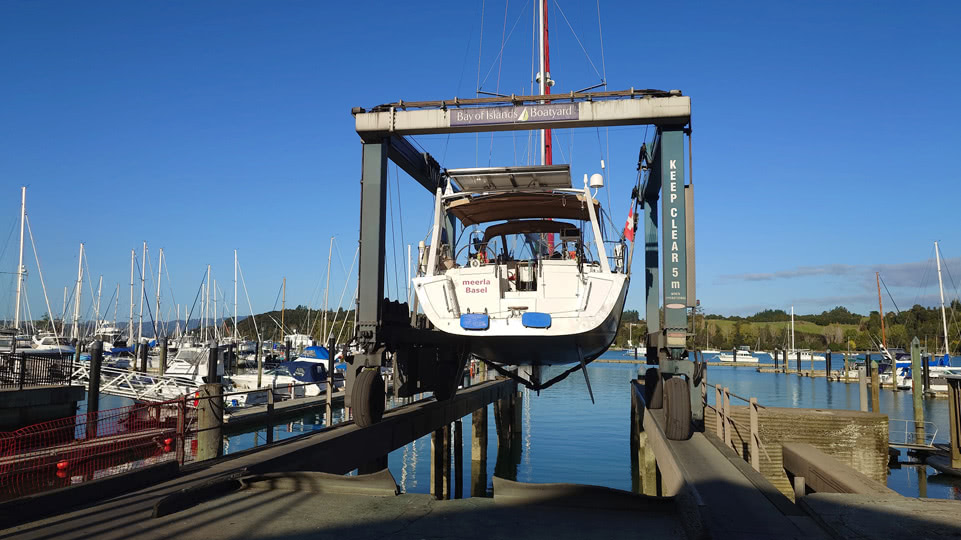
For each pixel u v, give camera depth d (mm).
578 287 10094
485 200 11438
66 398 21344
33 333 57688
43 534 4707
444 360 13562
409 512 5398
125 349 59500
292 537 4641
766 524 5086
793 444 10938
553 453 22375
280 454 7750
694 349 10867
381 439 10305
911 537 4539
